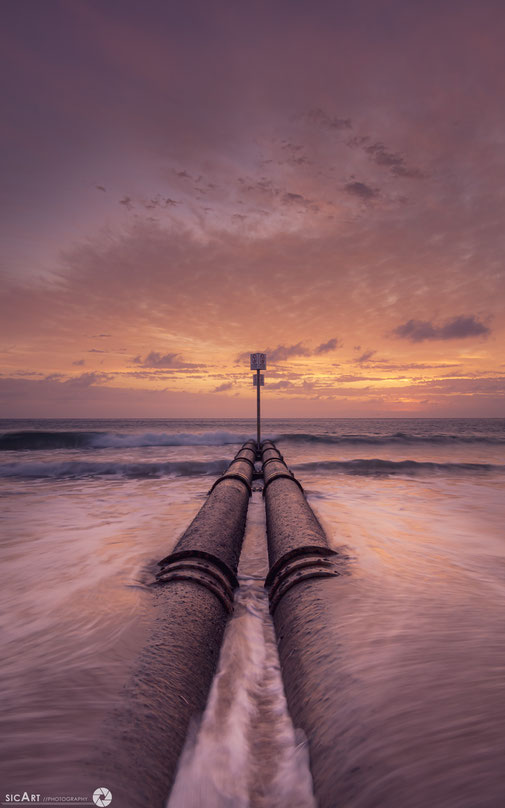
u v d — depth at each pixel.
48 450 20.84
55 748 1.62
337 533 5.83
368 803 1.36
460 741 1.53
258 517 7.28
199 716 2.09
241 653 2.80
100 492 10.05
